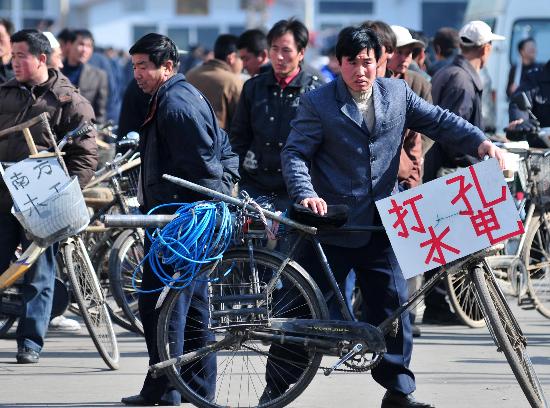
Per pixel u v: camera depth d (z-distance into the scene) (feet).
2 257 83.30
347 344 62.03
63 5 452.76
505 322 61.82
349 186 64.08
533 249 94.22
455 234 61.00
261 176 89.15
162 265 65.21
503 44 202.08
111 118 160.15
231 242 63.00
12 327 94.32
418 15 445.37
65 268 84.79
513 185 101.60
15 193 75.20
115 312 92.94
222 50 120.06
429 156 96.27
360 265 64.95
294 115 88.53
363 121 63.77
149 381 67.97
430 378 76.28
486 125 129.49
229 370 74.33
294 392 63.46
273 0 440.45
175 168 66.54
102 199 93.71
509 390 72.43
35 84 82.94
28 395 71.77
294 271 62.75
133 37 476.95
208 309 63.72
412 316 92.79
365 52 62.85
